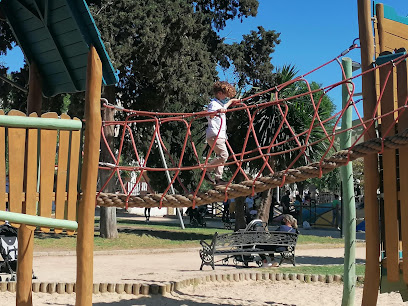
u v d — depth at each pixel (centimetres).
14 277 926
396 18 706
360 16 682
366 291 664
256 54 2327
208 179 648
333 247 1847
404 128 616
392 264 633
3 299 812
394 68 644
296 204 3061
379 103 660
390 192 636
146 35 1636
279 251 1213
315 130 1827
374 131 661
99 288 895
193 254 1570
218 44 2270
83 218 567
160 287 901
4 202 559
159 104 1967
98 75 577
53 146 573
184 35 1808
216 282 1021
